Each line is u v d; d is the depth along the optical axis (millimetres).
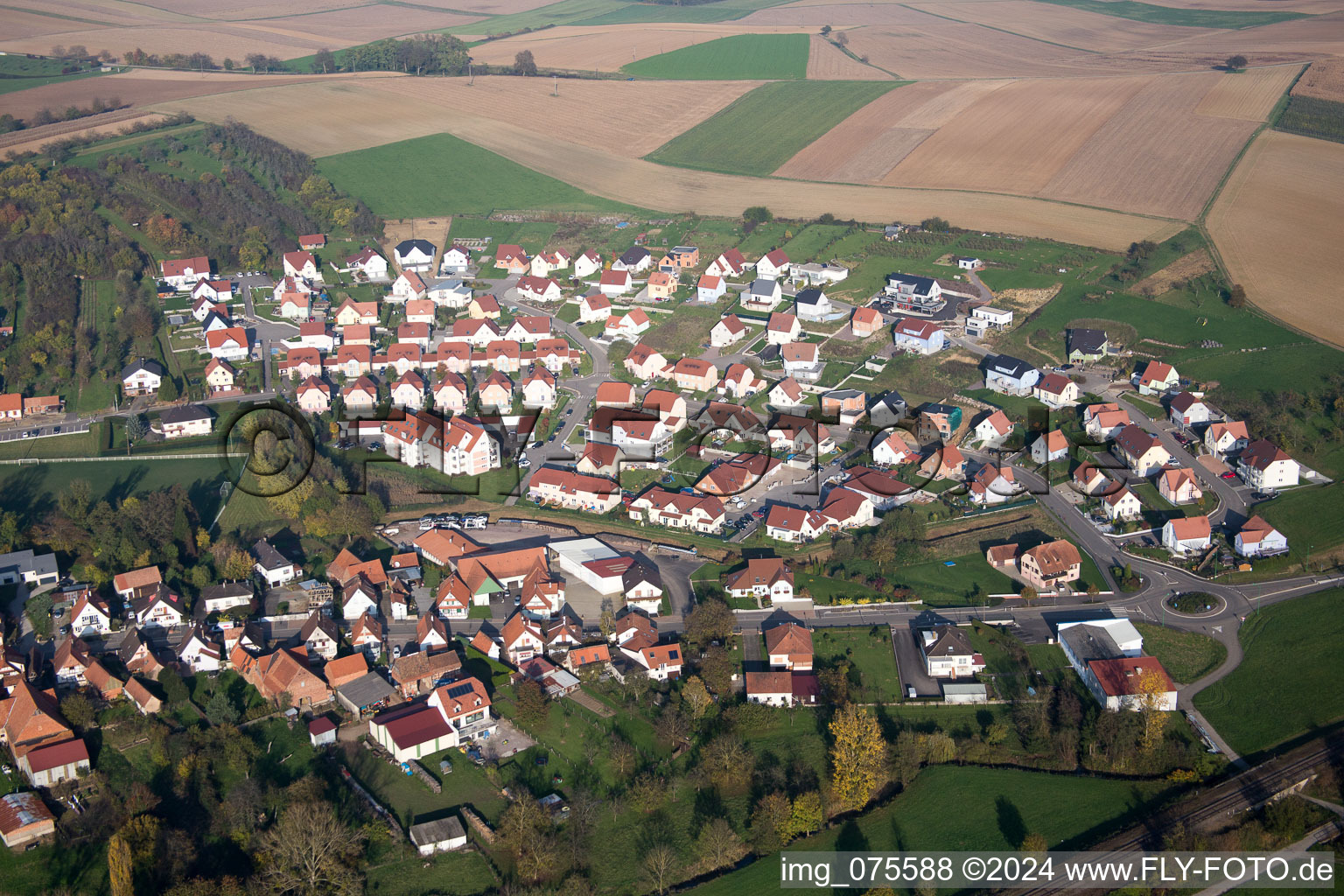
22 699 137625
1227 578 168875
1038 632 157625
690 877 118625
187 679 148250
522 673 148750
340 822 122312
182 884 113500
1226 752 133875
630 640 152500
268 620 160500
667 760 133500
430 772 132500
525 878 116500
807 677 146625
